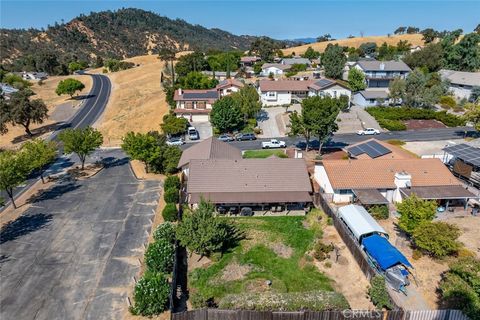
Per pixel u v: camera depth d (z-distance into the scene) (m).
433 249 33.31
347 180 46.38
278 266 35.06
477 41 119.50
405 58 126.44
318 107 59.47
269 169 47.81
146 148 56.66
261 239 39.72
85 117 100.56
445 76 109.62
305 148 69.94
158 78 140.38
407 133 78.19
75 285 32.12
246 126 81.38
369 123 84.00
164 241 34.66
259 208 46.97
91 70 199.50
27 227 42.06
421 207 36.25
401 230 40.69
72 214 45.19
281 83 101.50
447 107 95.44
